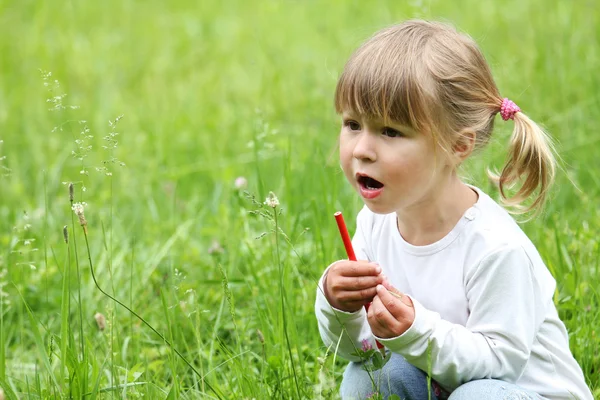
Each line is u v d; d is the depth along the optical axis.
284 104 10.84
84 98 11.57
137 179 9.05
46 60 12.84
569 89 9.16
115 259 6.84
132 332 5.78
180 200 8.48
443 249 4.29
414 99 4.05
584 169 7.69
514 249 4.14
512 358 4.10
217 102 11.27
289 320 5.39
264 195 6.61
